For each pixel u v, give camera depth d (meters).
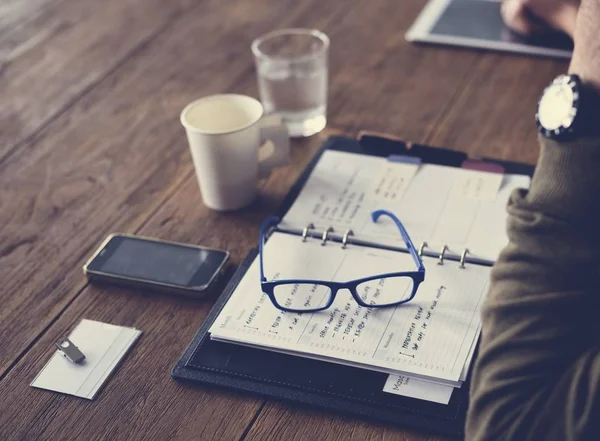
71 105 1.28
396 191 1.00
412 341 0.78
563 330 0.65
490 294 0.71
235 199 1.01
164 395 0.78
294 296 0.84
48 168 1.14
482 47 1.33
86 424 0.76
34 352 0.85
